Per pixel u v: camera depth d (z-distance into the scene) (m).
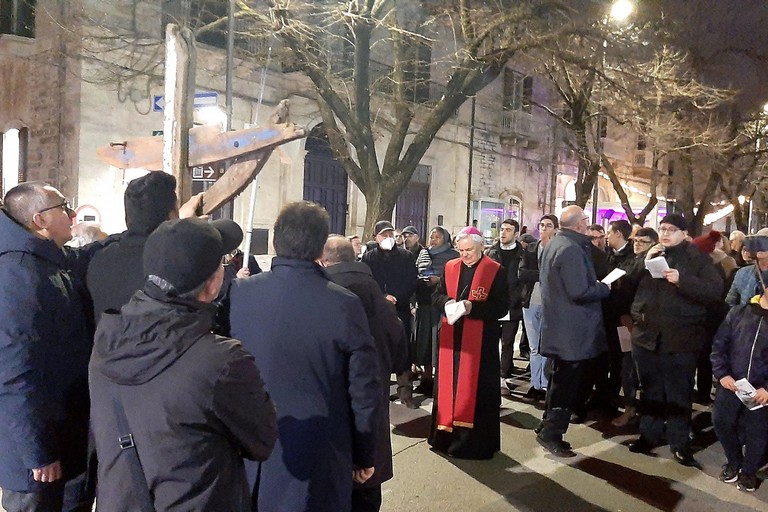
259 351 2.48
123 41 9.83
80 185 9.99
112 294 2.57
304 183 13.52
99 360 1.79
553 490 4.48
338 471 2.50
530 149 19.69
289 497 2.45
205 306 1.87
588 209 20.44
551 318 4.98
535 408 6.46
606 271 6.21
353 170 9.71
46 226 2.73
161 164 3.65
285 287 2.52
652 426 5.16
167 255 1.82
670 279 4.70
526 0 9.55
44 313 2.54
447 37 15.18
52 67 10.38
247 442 1.84
